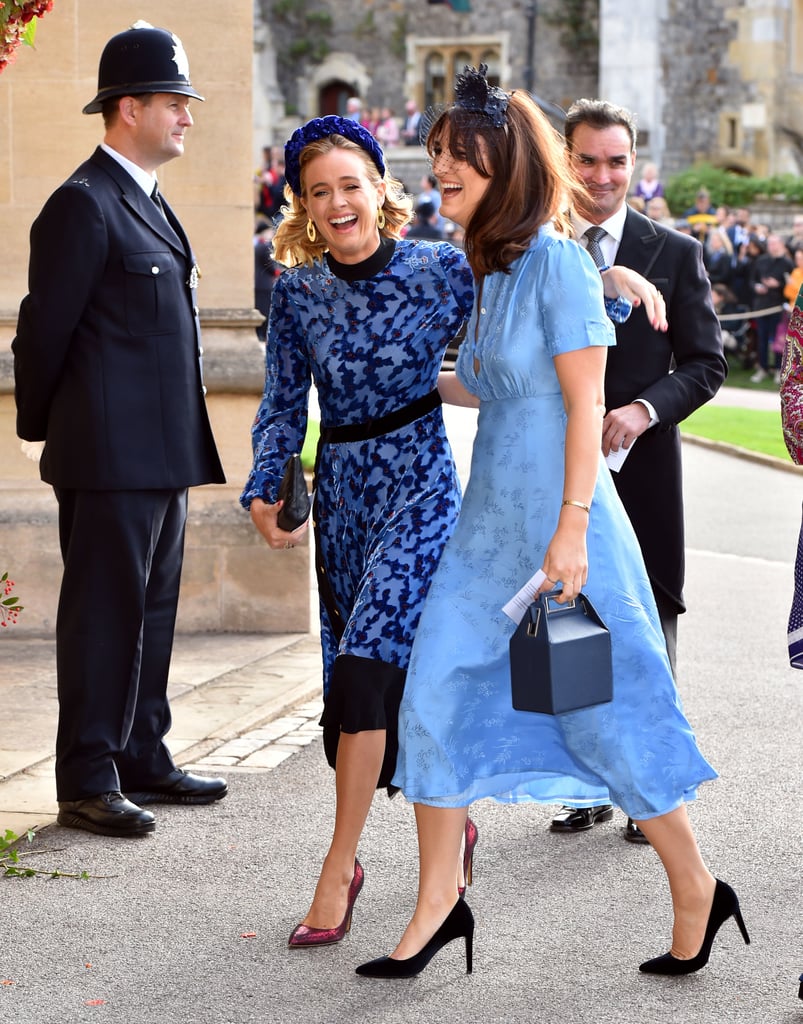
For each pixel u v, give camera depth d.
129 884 3.97
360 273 3.62
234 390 6.67
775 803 4.66
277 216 3.73
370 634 3.53
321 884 3.61
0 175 6.52
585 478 3.28
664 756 3.37
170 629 4.63
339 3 38.56
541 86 37.69
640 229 4.37
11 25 3.98
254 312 6.68
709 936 3.41
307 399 3.86
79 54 6.48
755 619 7.48
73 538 4.39
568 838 4.40
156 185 4.52
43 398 4.35
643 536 4.40
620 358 4.34
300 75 38.88
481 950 3.58
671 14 36.22
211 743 5.19
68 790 4.37
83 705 4.36
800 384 3.46
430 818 3.41
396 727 3.55
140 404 4.38
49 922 3.72
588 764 3.40
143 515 4.40
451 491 3.67
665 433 4.39
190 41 6.55
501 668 3.40
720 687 6.13
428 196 25.39
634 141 4.32
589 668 3.24
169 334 4.44
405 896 3.91
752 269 21.41
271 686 5.88
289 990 3.35
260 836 4.34
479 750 3.41
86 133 6.52
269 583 6.77
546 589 3.29
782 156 36.31
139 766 4.58
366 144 3.61
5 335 6.62
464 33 37.97
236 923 3.73
